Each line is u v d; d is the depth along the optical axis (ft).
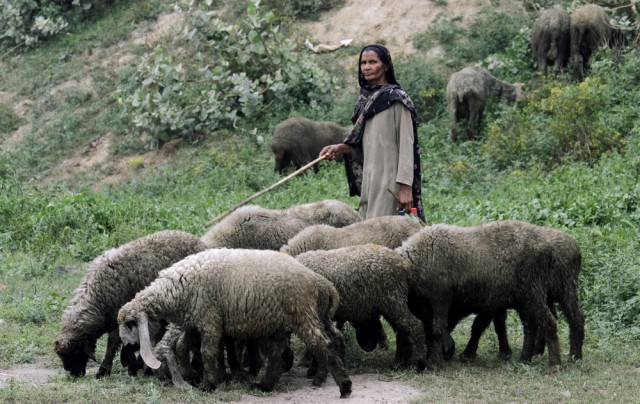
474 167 66.23
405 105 33.27
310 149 71.31
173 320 27.96
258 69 83.92
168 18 99.60
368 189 33.76
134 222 53.98
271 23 83.10
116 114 88.48
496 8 87.97
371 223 32.81
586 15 75.20
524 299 31.01
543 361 31.86
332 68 86.48
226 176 72.33
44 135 88.74
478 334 32.76
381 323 35.37
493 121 73.05
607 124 66.03
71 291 42.37
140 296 27.68
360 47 88.28
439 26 86.63
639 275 38.04
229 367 31.86
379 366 31.73
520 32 82.53
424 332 30.45
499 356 32.89
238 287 27.37
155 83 82.64
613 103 69.97
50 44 102.32
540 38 77.82
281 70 83.10
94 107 90.38
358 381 29.53
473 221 51.01
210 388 27.78
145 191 73.15
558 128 65.41
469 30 86.38
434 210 55.67
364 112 33.78
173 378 28.19
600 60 75.41
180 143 82.28
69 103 92.17
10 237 53.06
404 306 30.19
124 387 27.61
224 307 27.58
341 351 28.76
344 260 30.01
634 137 64.03
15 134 90.63
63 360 29.81
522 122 69.26
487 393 27.78
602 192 53.47
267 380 28.04
